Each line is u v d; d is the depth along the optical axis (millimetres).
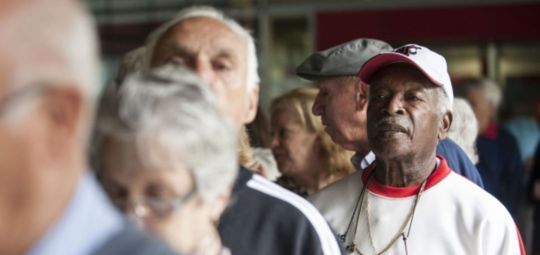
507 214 3240
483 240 3168
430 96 3275
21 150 1395
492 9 11438
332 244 2689
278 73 11445
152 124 1956
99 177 2043
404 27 11516
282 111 4586
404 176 3277
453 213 3223
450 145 4020
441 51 11570
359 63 4016
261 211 2656
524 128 10094
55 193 1438
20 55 1368
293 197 2717
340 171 4551
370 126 3314
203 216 2092
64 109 1420
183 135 1963
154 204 2020
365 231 3297
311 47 11547
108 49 11711
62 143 1434
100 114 2016
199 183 2020
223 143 2043
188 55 2686
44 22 1383
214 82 2660
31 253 1436
